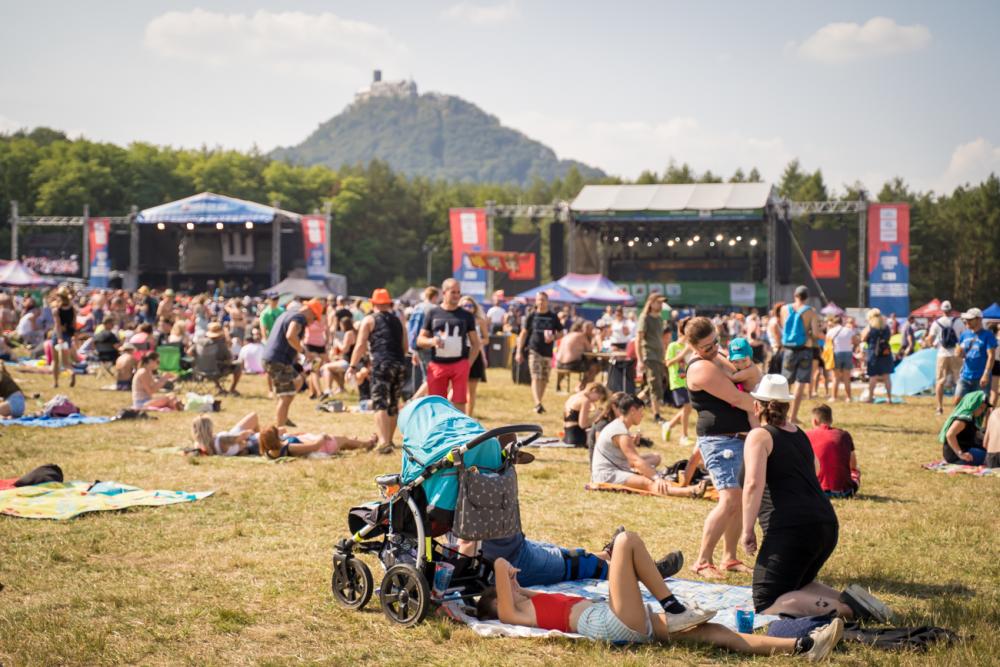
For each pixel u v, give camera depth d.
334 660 5.02
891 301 43.69
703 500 9.62
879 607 5.58
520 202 147.00
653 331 16.78
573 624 5.40
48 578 6.48
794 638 5.11
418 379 16.95
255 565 6.93
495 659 5.02
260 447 11.81
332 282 59.06
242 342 28.55
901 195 118.62
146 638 5.32
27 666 4.81
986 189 109.19
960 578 6.86
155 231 63.69
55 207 103.12
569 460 12.20
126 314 32.97
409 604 5.70
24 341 29.34
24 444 12.52
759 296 54.78
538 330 17.67
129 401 18.38
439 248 132.50
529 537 7.94
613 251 59.69
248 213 57.09
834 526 5.69
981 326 15.70
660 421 16.69
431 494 5.84
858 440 14.92
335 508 8.92
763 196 49.00
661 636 5.25
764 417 5.86
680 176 126.31
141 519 8.31
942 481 11.05
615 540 5.28
